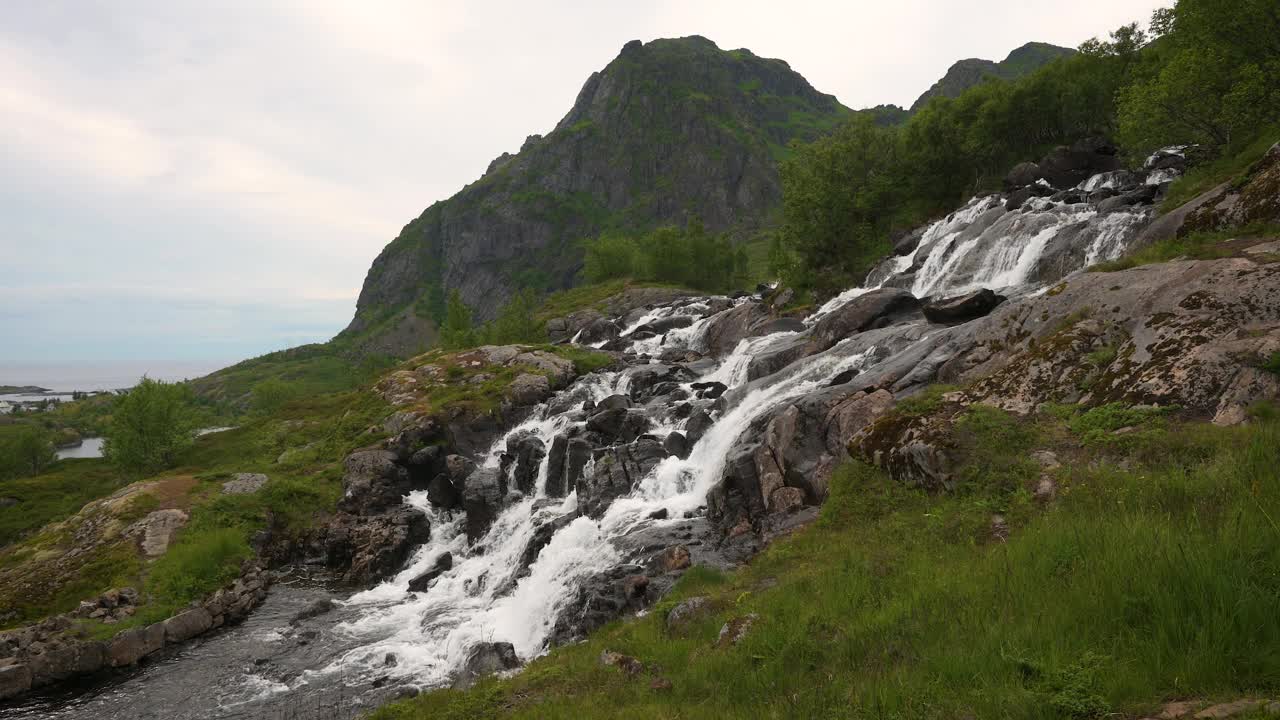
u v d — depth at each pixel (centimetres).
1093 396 1548
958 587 1067
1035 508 1311
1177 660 665
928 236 5216
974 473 1488
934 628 959
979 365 2000
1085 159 5544
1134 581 812
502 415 4978
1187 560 784
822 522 1719
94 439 16362
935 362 2142
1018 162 7331
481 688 1432
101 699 2216
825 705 844
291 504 4181
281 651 2459
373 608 2923
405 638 2455
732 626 1263
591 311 9981
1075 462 1377
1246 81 2931
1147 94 3606
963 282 3744
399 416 4994
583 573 2128
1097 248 2991
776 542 1772
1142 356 1530
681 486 2677
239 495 4134
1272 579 722
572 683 1280
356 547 3819
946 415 1725
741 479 2192
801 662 1018
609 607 1791
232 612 2927
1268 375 1287
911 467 1638
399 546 3738
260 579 3344
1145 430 1330
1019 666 767
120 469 6156
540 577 2353
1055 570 986
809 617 1171
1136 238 2612
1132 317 1683
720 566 1806
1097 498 1208
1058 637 786
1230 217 2030
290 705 1992
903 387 2120
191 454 6356
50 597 3019
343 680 2120
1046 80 7162
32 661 2327
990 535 1303
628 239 14350
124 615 2764
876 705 781
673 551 1939
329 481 4462
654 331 6875
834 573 1349
